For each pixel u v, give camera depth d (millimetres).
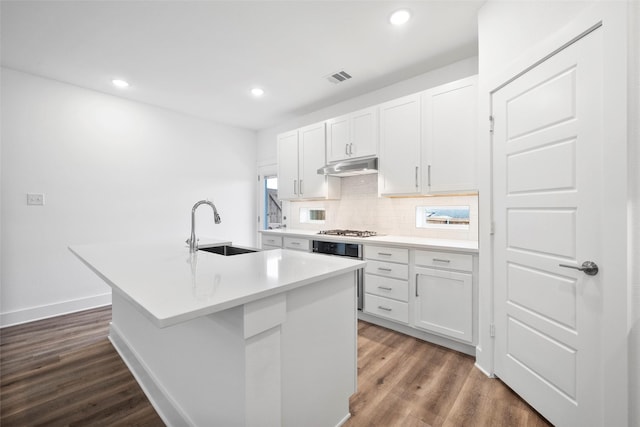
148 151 3750
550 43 1418
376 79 3074
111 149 3434
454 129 2369
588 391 1274
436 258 2291
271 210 4902
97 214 3328
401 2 1945
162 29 2209
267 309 1060
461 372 1953
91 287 3279
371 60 2686
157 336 1678
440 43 2418
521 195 1635
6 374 1958
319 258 1697
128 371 1993
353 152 3137
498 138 1805
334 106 3783
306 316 1290
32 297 2922
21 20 2080
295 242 3445
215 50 2508
